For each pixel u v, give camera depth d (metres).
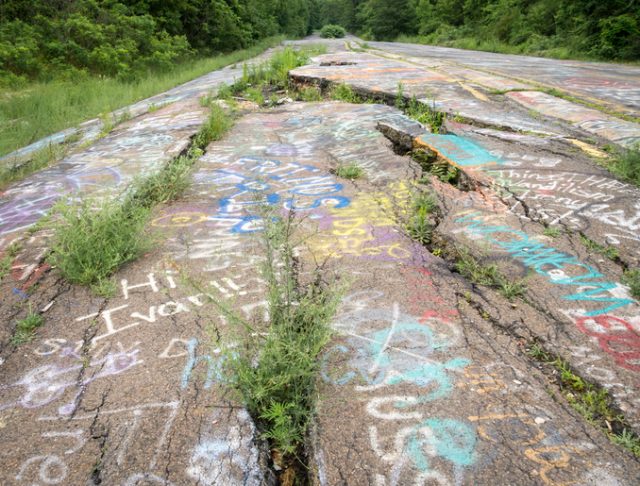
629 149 4.93
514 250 3.28
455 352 2.35
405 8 42.22
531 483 1.71
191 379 2.20
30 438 1.95
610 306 2.67
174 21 20.47
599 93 9.04
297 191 4.50
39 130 8.09
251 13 31.72
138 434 1.94
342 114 7.85
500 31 25.69
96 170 5.29
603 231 3.49
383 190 4.45
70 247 3.07
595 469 1.76
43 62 13.17
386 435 1.91
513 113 7.44
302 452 1.90
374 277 2.99
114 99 10.85
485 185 4.42
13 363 2.37
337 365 2.27
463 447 1.85
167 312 2.70
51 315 2.72
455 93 9.10
